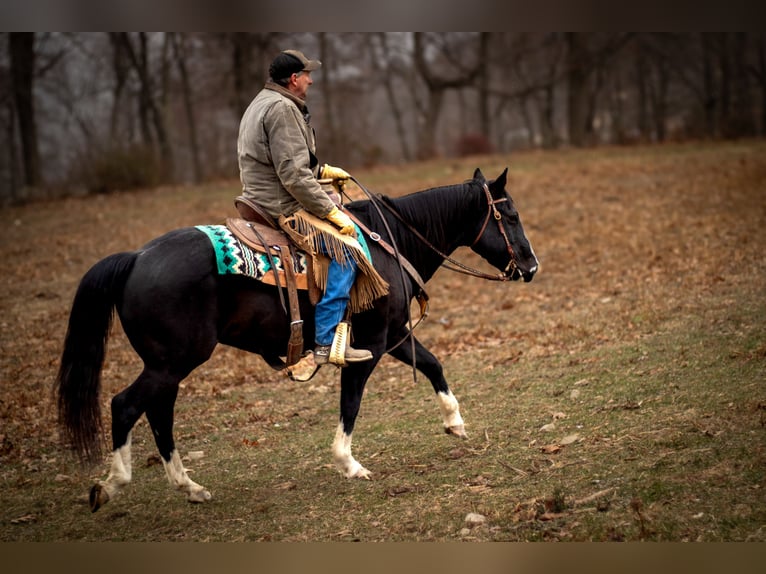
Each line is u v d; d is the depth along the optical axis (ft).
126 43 109.70
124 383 30.60
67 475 21.54
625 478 16.84
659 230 47.52
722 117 110.83
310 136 18.47
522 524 15.75
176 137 160.45
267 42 106.73
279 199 18.11
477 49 142.00
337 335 17.94
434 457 20.27
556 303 36.94
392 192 71.26
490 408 23.70
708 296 32.09
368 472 19.16
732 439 17.75
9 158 150.61
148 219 65.87
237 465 21.52
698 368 23.48
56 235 61.77
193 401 28.09
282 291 17.66
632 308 32.58
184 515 18.22
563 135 192.13
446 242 20.68
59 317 40.40
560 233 51.11
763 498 15.06
